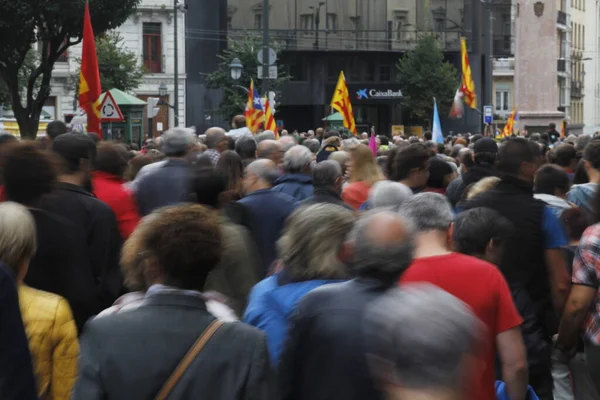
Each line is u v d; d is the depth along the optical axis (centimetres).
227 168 1245
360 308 595
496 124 9712
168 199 1201
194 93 8981
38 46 7400
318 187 1158
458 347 304
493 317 695
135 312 547
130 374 527
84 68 2389
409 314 311
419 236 718
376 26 9919
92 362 533
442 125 10044
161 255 558
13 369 573
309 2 9712
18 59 4025
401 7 9988
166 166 1230
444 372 300
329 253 730
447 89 9344
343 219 743
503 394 729
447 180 1391
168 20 8269
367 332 332
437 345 302
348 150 1572
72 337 709
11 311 577
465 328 309
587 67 13362
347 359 588
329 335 595
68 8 3825
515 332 700
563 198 1223
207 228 569
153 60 8294
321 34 9762
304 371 609
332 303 605
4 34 3875
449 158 1856
